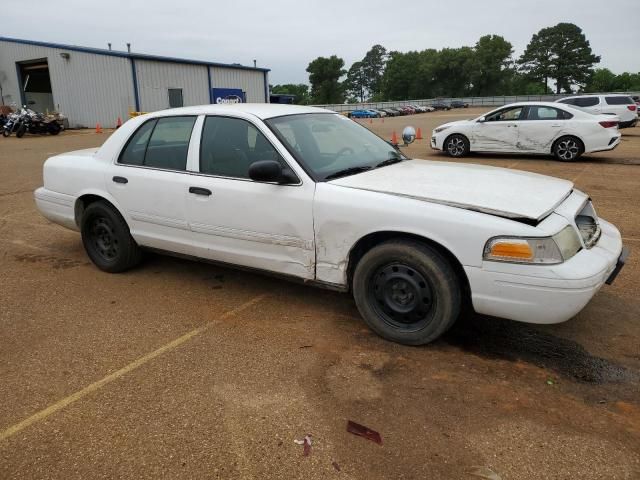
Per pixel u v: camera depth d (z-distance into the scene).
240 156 3.89
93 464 2.39
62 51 31.58
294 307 4.07
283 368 3.17
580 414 2.69
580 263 2.98
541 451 2.42
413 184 3.48
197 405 2.81
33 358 3.35
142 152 4.45
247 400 2.85
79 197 4.87
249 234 3.82
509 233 2.94
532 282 2.91
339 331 3.66
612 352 3.31
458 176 3.73
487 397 2.85
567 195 3.51
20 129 23.06
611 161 12.01
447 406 2.78
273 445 2.50
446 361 3.24
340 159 3.93
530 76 117.19
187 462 2.39
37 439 2.57
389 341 3.48
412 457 2.40
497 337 3.54
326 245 3.50
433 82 125.31
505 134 12.68
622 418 2.65
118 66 30.19
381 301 3.46
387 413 2.72
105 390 2.97
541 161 12.23
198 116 4.17
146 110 31.22
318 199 3.47
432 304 3.26
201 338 3.58
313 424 2.64
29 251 5.70
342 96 128.12
